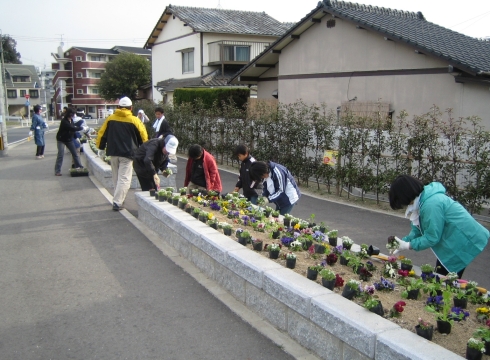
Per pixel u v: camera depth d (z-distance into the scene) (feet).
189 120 60.64
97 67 248.32
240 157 24.50
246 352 12.34
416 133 30.01
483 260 21.33
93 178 41.34
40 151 58.08
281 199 21.45
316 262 14.90
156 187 27.27
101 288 16.74
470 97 39.14
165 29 105.40
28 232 24.07
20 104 266.16
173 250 20.94
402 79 44.57
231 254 15.48
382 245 23.36
